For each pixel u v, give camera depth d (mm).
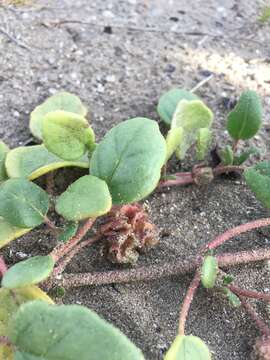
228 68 184
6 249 140
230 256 137
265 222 140
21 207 123
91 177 119
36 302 101
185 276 138
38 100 167
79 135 126
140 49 185
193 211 151
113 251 136
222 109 172
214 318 132
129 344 94
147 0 204
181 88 176
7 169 138
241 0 209
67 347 96
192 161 161
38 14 191
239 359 127
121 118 166
